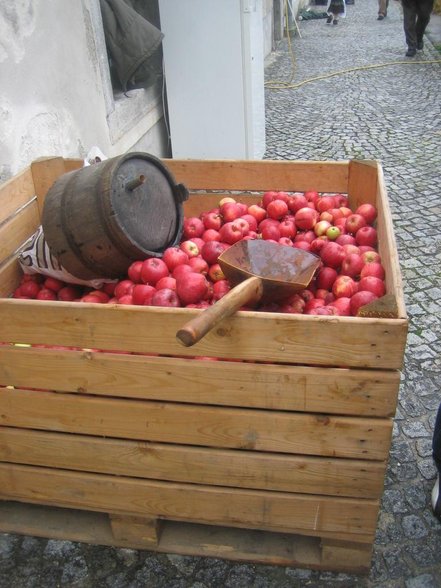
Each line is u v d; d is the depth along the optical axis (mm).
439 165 6254
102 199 2285
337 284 2338
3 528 2461
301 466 2031
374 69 10625
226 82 5664
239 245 2279
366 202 3078
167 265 2441
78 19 3973
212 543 2357
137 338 1895
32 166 2988
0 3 3041
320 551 2312
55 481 2273
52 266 2584
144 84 5574
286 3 13031
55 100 3660
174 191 2799
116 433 2109
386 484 2662
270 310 2217
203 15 5398
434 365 3355
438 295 3986
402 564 2322
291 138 7383
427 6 10859
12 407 2141
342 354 1793
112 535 2414
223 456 2064
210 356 1891
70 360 1986
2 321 1967
